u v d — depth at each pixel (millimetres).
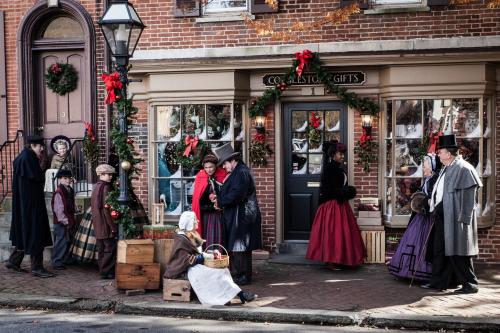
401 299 8094
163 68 11086
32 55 12352
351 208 10500
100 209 9234
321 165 11203
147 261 8516
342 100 10734
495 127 10516
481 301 7969
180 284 8016
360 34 10664
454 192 8312
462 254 8297
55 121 12570
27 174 9305
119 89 8859
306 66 10641
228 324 7312
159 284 8547
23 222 9305
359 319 7262
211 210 9109
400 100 10570
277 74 11078
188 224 8094
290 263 10562
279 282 9164
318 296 8273
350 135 10945
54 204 9922
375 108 10656
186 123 11273
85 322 7359
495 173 10531
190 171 11344
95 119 11984
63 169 10766
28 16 12133
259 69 10992
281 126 11188
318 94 10977
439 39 10312
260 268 10227
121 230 8781
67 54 12438
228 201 8781
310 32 10789
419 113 10570
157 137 11414
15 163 9445
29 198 9336
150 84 11273
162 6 11289
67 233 10008
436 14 10461
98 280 9211
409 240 9000
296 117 11250
